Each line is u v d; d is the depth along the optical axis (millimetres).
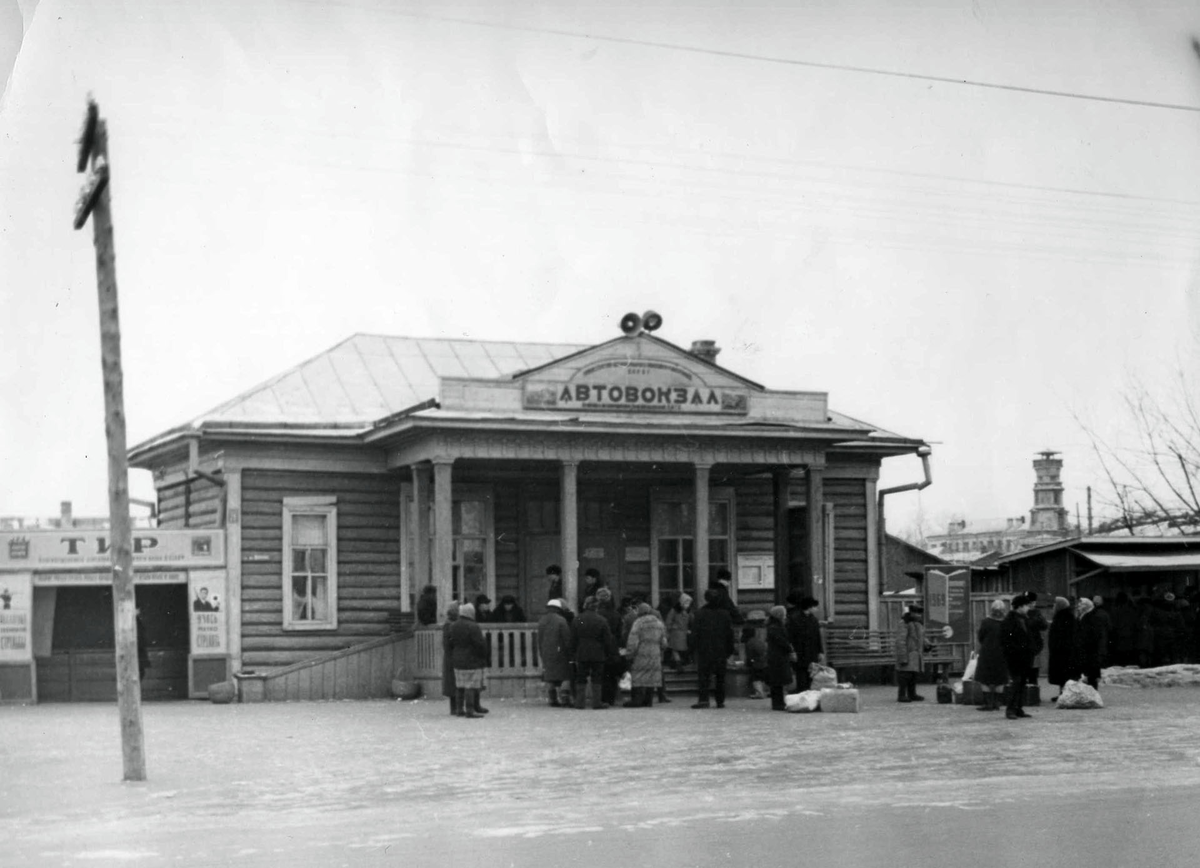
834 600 33531
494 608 30953
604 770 15719
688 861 10141
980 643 23344
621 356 28625
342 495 29828
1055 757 16688
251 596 28906
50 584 27703
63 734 20297
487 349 34625
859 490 34125
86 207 15367
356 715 23328
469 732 19984
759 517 33031
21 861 10422
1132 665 31547
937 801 13094
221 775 15531
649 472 30922
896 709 23781
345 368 32250
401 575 30141
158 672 28578
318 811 12977
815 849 10570
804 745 18031
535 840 11070
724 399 29203
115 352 15391
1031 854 10375
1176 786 14109
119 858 10469
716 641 24250
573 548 28016
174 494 32594
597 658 24203
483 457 27656
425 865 10016
